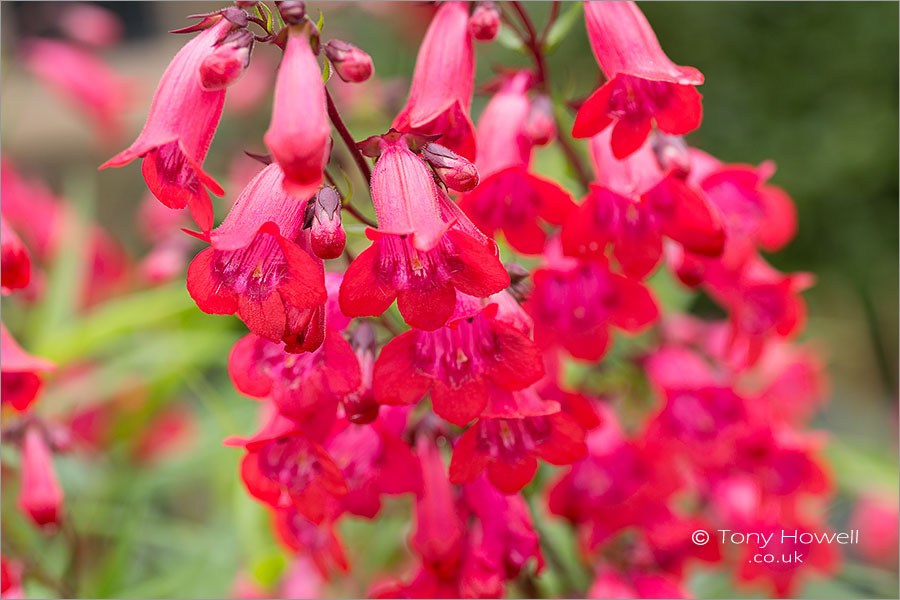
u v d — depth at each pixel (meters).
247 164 0.66
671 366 0.43
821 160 1.12
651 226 0.37
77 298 0.56
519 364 0.32
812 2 1.12
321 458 0.33
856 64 1.11
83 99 0.76
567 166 0.40
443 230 0.30
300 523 0.39
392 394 0.32
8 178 0.61
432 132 0.36
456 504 0.37
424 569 0.37
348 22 0.82
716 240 0.37
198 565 0.49
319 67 0.31
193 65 0.32
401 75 0.67
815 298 1.12
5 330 0.39
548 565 0.42
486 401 0.32
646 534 0.41
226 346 0.58
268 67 0.69
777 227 0.42
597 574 0.42
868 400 0.96
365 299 0.31
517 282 0.35
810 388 0.54
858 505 0.66
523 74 0.38
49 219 0.62
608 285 0.38
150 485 0.54
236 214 0.31
